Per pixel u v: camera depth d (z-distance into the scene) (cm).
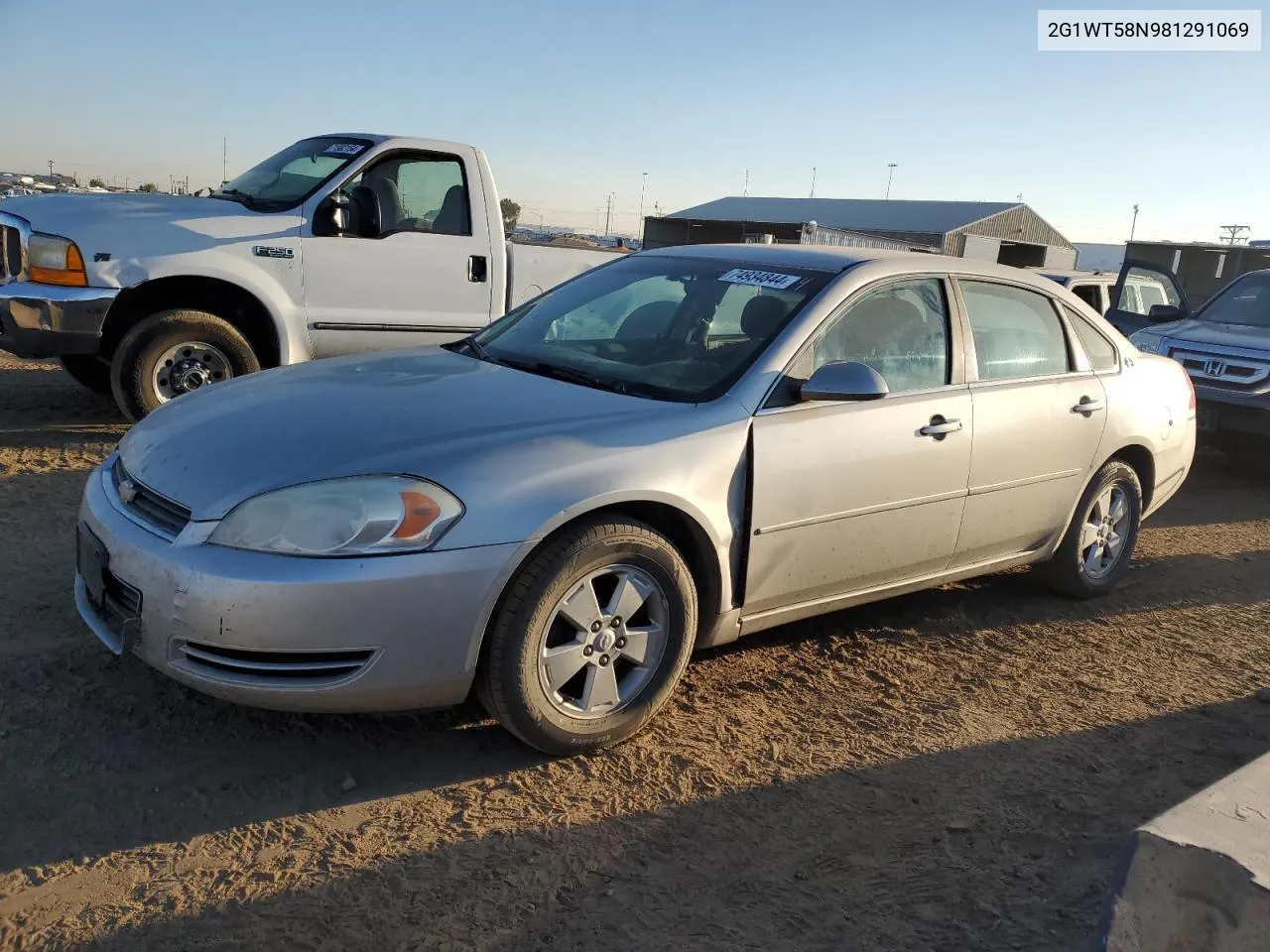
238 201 683
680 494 326
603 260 816
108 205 640
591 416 336
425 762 318
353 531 280
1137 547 635
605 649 322
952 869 287
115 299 629
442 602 286
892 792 324
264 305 667
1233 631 499
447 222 731
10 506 511
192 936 237
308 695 284
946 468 408
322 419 322
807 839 296
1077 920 268
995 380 438
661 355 389
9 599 399
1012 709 392
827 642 441
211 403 353
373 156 698
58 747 305
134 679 347
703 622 355
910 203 4731
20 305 615
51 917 239
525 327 444
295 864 266
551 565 301
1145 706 405
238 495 288
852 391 348
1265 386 819
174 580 282
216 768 304
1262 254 2202
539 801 302
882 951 252
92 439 654
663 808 304
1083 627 487
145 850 265
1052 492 468
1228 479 882
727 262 435
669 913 259
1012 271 471
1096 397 482
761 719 366
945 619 480
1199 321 948
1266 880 177
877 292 402
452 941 243
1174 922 188
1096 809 324
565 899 261
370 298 702
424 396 347
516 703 305
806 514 364
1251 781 214
